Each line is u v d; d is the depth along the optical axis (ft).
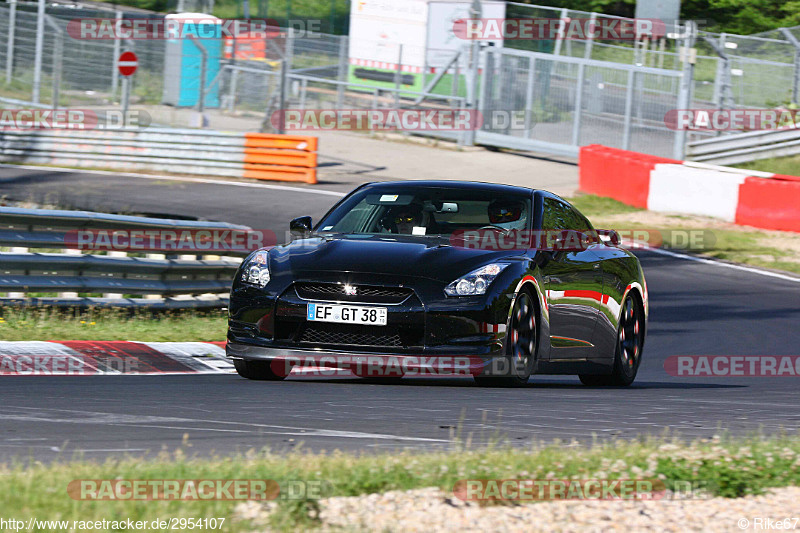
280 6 409.49
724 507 44.14
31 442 53.72
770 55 316.40
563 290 87.86
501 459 49.14
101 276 115.14
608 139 296.51
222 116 334.85
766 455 53.31
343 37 341.82
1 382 76.74
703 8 497.87
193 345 101.35
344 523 38.47
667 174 240.32
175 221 123.54
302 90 331.36
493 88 315.58
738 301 161.99
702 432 65.16
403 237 85.35
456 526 38.93
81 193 228.43
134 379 82.79
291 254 81.92
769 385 104.12
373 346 76.95
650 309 153.58
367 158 298.56
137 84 337.31
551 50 354.33
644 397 86.02
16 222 107.04
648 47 340.59
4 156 282.97
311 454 49.85
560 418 68.74
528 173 288.10
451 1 344.08
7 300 107.55
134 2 398.42
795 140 281.74
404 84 348.59
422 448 55.06
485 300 77.51
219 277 132.26
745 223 229.04
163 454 49.49
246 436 57.72
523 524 39.70
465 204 90.02
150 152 274.36
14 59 338.13
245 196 239.91
